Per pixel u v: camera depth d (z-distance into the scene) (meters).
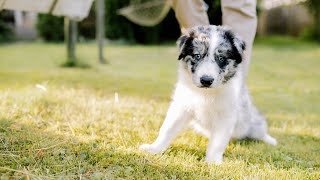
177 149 1.29
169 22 6.26
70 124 1.37
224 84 1.26
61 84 2.19
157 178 1.07
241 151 1.34
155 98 1.99
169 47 5.55
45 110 1.49
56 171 1.07
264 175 1.12
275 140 1.48
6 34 5.94
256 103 2.16
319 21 7.25
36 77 2.44
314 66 3.92
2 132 1.25
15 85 2.02
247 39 1.48
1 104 1.50
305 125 1.71
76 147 1.19
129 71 3.10
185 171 1.12
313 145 1.45
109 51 4.71
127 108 1.64
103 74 2.83
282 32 7.85
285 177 1.12
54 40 6.05
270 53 5.09
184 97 1.29
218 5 4.91
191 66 1.25
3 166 1.08
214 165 1.17
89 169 1.09
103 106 1.61
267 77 3.14
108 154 1.17
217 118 1.28
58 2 1.58
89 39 6.02
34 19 6.25
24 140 1.21
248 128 1.44
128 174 1.07
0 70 2.77
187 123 1.32
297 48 5.86
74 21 3.18
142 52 4.75
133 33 6.06
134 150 1.21
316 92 2.55
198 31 1.29
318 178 1.14
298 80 3.05
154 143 1.27
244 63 1.44
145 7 3.17
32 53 4.24
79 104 1.60
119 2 5.86
